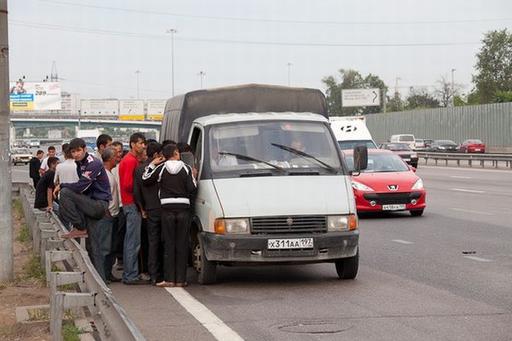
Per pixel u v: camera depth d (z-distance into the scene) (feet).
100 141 44.14
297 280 41.16
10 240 41.60
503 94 360.89
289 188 39.42
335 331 29.19
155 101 438.81
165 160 40.01
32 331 30.35
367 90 407.44
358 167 43.91
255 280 41.47
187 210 39.75
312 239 38.01
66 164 39.11
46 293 38.37
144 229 42.39
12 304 36.22
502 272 41.88
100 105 435.94
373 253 50.44
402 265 45.24
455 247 52.31
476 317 31.04
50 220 48.34
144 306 34.91
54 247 39.70
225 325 30.66
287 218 38.04
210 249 38.50
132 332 17.97
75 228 38.52
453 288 37.60
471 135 247.91
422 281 39.78
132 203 40.86
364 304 34.27
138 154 41.06
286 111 50.52
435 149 232.73
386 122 308.19
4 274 41.52
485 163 195.11
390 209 72.28
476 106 244.42
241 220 37.93
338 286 39.01
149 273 41.22
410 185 72.95
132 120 437.99
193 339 28.48
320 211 38.40
